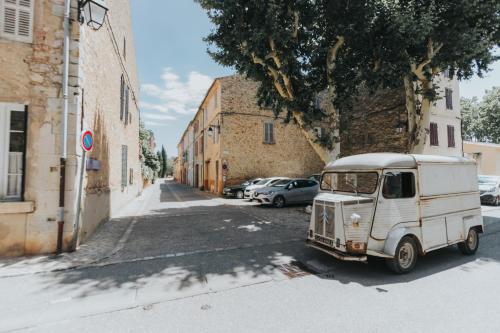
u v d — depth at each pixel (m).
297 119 10.24
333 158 9.78
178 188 30.34
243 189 17.72
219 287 4.07
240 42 8.81
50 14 5.64
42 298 3.68
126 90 13.88
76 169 5.77
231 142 19.03
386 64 9.25
